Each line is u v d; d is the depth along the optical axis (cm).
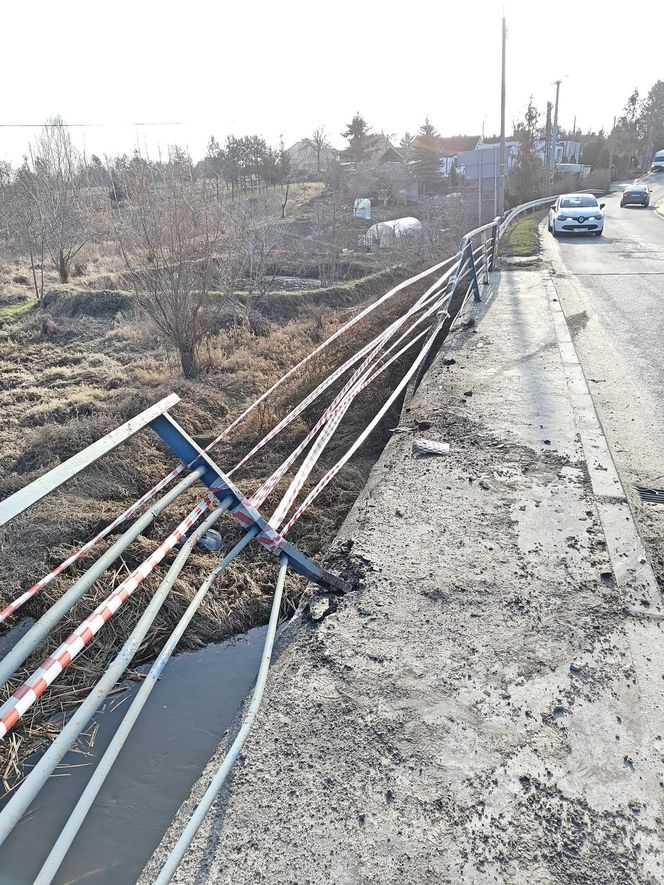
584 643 304
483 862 210
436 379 687
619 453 527
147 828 310
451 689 281
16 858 310
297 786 238
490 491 446
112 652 452
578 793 233
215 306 1505
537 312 930
